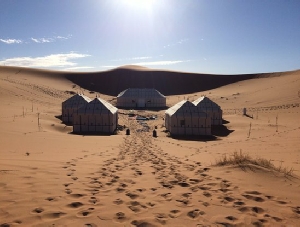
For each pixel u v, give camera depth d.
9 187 6.76
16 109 43.50
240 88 91.50
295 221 5.38
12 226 4.76
